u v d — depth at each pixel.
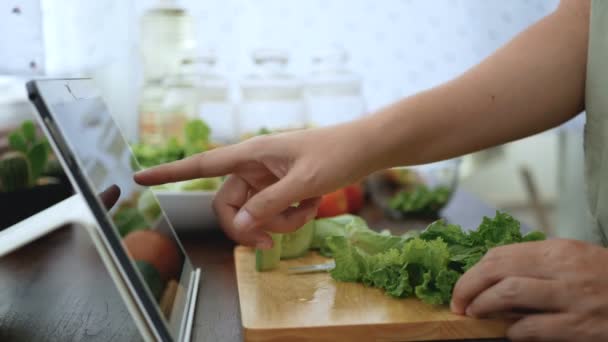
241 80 1.83
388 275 0.85
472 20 2.37
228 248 1.14
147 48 1.84
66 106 0.64
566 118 0.95
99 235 0.61
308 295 0.84
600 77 0.91
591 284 0.68
